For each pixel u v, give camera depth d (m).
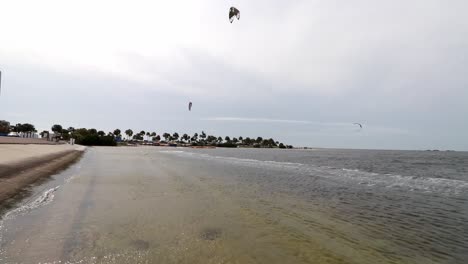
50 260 6.26
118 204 12.00
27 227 8.52
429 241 8.31
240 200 13.77
